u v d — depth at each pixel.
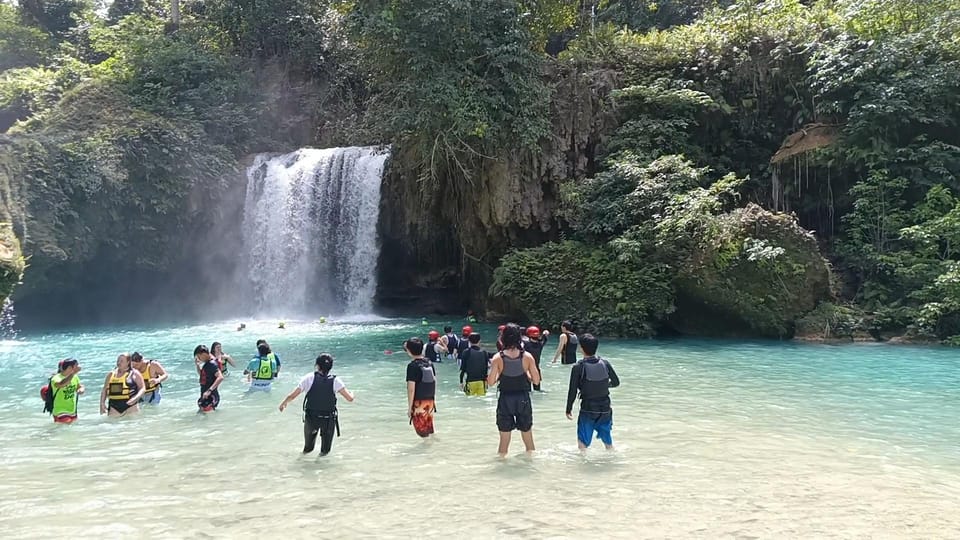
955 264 19.09
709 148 26.12
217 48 38.47
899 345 18.58
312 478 7.55
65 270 26.73
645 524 5.96
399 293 30.73
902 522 6.02
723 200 22.53
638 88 24.94
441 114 24.09
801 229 20.47
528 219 24.98
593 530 5.82
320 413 8.48
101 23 44.91
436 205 28.17
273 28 37.88
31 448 9.11
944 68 22.41
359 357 17.42
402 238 29.81
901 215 21.42
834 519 6.09
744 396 12.15
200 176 29.50
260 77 37.44
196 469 8.02
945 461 8.12
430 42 24.42
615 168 23.61
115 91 31.59
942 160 21.58
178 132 29.64
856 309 20.33
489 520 6.08
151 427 10.30
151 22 40.62
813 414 10.71
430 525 5.98
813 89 24.84
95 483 7.50
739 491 6.92
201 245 30.47
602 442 9.01
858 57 23.19
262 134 35.19
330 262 29.91
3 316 25.33
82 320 29.50
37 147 25.41
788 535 5.71
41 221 24.80
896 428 9.80
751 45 26.25
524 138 24.22
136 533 5.93
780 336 20.33
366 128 33.53
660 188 22.05
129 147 27.92
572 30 38.53
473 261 27.84
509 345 8.44
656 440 9.11
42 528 6.08
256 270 30.62
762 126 26.03
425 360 9.37
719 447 8.73
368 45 25.58
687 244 20.69
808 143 23.98
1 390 13.73
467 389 12.30
